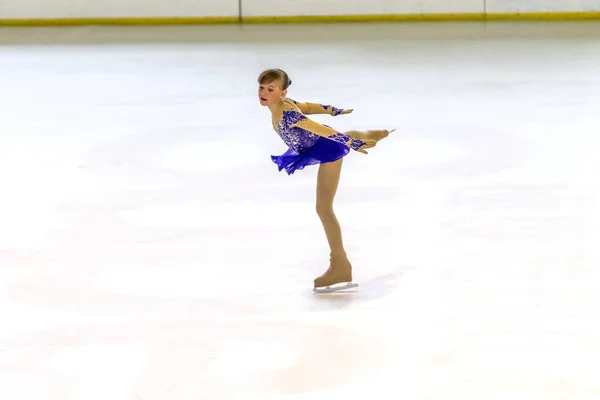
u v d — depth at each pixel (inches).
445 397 653.9
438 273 877.8
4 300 833.5
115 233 1005.2
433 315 787.4
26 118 1565.0
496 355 714.8
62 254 944.3
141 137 1423.5
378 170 1222.3
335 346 734.5
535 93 1684.3
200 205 1094.4
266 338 750.5
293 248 952.9
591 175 1179.3
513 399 649.6
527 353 717.9
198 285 861.8
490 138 1375.5
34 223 1039.6
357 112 1560.0
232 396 661.3
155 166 1262.3
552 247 939.3
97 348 740.0
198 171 1234.0
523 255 919.0
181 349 735.1
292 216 1050.7
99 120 1542.8
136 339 754.2
